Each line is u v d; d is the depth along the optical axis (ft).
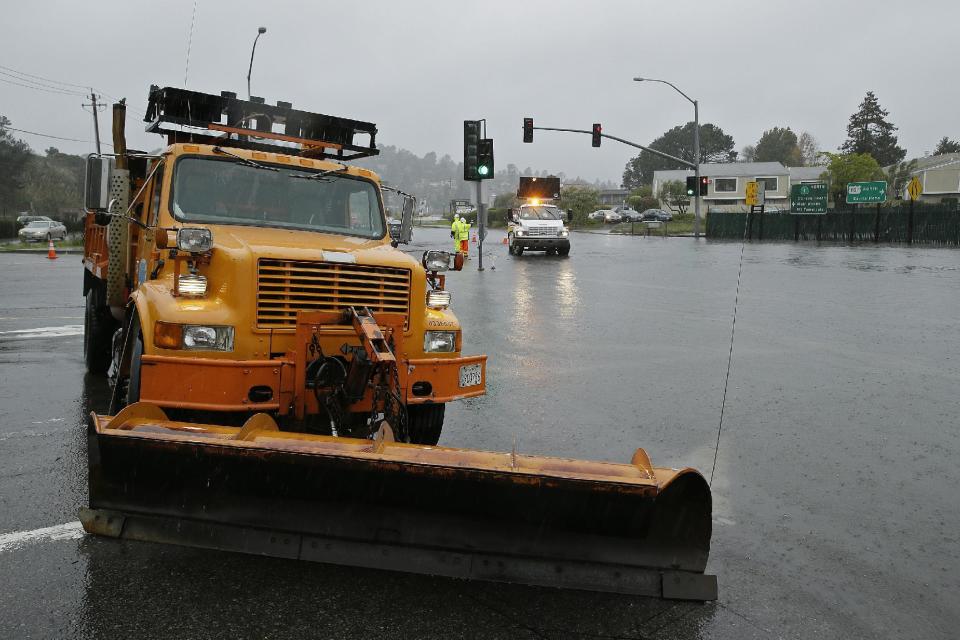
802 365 34.55
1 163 237.25
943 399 28.27
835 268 85.61
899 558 15.55
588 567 13.11
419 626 12.28
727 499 18.67
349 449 13.24
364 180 23.32
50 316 49.93
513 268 92.79
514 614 12.74
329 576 13.80
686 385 30.94
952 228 127.75
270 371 16.93
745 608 13.32
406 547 13.34
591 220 265.34
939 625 13.01
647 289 67.87
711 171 301.84
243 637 11.82
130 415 14.28
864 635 12.61
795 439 23.56
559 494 12.65
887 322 47.09
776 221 159.12
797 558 15.47
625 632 12.33
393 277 19.03
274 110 25.00
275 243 18.62
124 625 12.04
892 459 21.65
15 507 16.78
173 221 20.29
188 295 17.40
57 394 27.86
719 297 61.11
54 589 13.06
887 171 279.90
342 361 17.84
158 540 13.80
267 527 13.66
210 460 13.37
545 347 39.96
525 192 160.56
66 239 170.19
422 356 19.48
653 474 12.89
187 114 23.65
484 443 23.29
